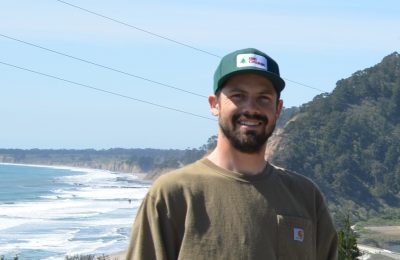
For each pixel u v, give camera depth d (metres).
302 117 152.75
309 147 141.25
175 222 4.00
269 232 4.02
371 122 153.38
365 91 164.38
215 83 4.22
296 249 4.09
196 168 4.14
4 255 65.88
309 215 4.29
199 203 4.00
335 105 155.88
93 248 72.75
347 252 33.44
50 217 105.56
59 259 64.88
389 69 169.62
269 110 4.14
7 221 98.12
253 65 4.08
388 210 133.50
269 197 4.10
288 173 4.40
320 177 136.62
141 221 4.07
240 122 4.09
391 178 141.62
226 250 3.92
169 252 3.99
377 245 99.00
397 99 161.38
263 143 4.13
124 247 74.19
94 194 162.00
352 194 135.75
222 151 4.15
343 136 145.12
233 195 4.04
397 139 151.25
